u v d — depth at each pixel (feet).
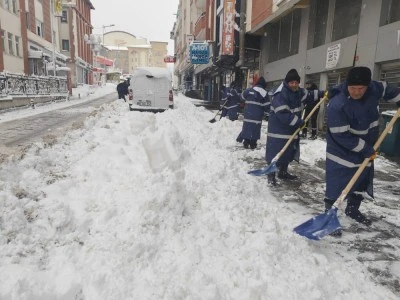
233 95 37.50
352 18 31.24
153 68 49.24
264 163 21.17
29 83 73.72
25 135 32.01
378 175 18.97
